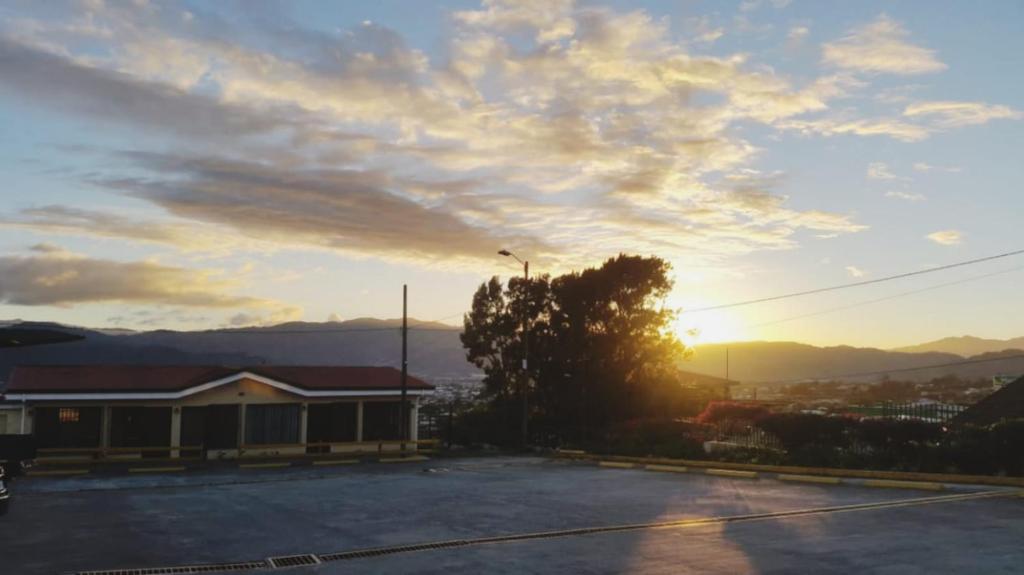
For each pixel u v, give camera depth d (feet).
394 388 122.83
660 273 135.74
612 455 107.76
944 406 99.09
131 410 106.22
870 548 42.14
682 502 61.98
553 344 136.36
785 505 59.31
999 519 51.03
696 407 136.56
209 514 58.03
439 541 46.19
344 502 64.28
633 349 134.92
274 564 40.42
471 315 146.10
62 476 88.74
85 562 40.98
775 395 282.77
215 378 108.78
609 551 42.52
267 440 113.09
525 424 123.65
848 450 84.12
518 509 59.11
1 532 50.31
